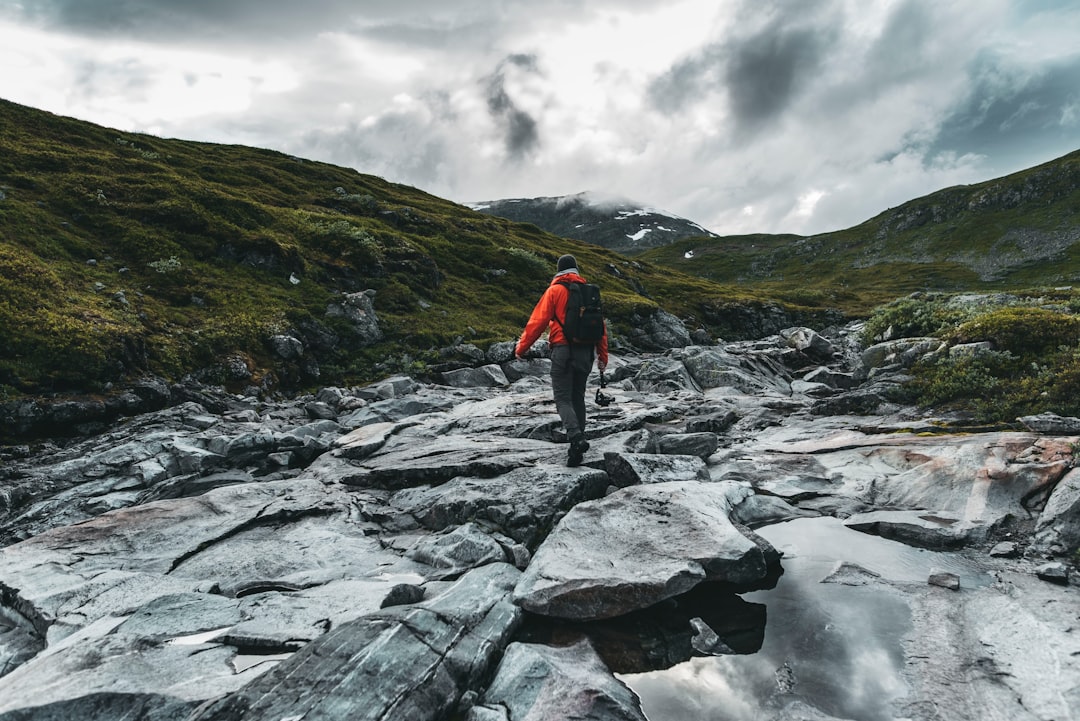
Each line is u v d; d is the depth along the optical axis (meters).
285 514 8.09
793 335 25.88
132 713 3.69
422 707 3.92
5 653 4.89
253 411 15.09
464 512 7.67
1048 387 9.77
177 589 5.81
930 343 13.83
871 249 177.12
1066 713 3.75
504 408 14.56
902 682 4.35
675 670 4.73
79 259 21.56
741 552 6.00
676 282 62.91
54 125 40.41
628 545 6.36
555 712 3.91
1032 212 160.12
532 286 39.12
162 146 49.44
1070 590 5.36
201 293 21.61
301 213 35.06
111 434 12.23
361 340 23.38
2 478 9.97
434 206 61.91
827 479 8.73
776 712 4.12
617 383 19.08
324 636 4.36
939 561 6.31
